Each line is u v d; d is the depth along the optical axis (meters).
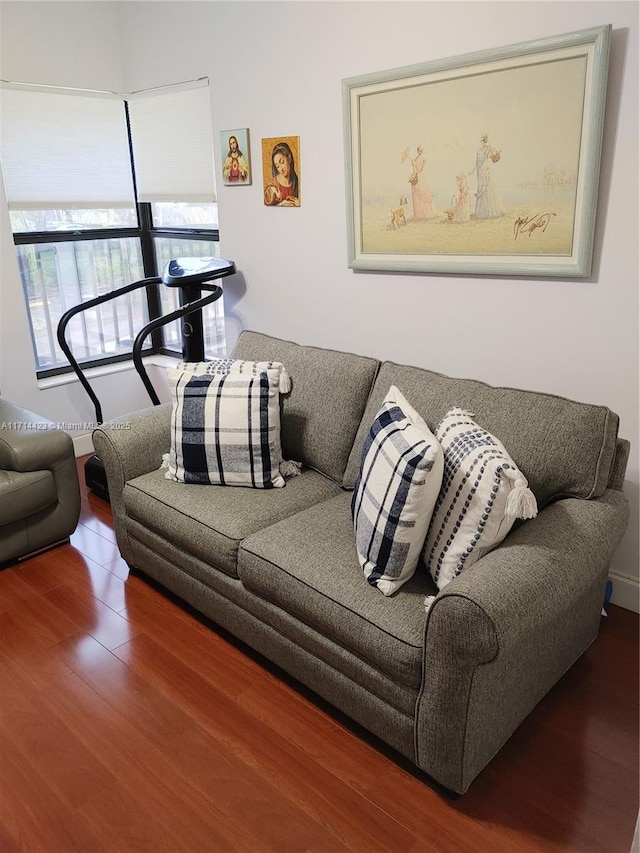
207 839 1.54
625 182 1.97
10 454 2.57
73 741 1.82
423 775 1.70
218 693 1.99
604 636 2.21
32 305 3.62
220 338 3.73
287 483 2.39
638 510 2.21
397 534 1.68
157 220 3.90
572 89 1.98
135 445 2.47
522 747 1.77
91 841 1.54
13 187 3.30
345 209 2.70
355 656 1.71
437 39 2.25
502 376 2.42
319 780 1.69
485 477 1.62
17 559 2.72
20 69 3.21
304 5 2.58
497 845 1.51
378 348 2.79
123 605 2.43
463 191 2.31
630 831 1.53
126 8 3.39
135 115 3.58
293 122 2.77
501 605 1.38
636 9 1.83
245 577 1.95
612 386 2.16
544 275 2.19
